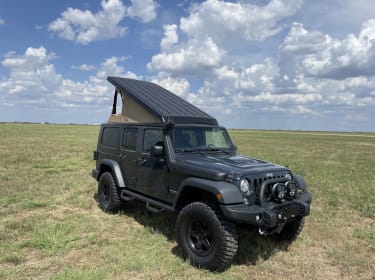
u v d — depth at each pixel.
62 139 30.39
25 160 14.02
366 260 4.69
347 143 42.44
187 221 4.42
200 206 4.23
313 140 48.94
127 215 6.46
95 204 7.23
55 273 4.00
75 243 4.91
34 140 27.59
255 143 35.12
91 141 28.31
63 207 6.98
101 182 6.87
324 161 17.88
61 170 11.82
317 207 7.44
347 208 7.50
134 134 6.13
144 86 7.22
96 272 3.96
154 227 5.74
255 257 4.64
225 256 4.00
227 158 5.14
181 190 4.63
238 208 4.00
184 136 5.31
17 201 7.29
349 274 4.28
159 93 6.96
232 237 4.03
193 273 4.11
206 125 5.76
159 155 5.04
